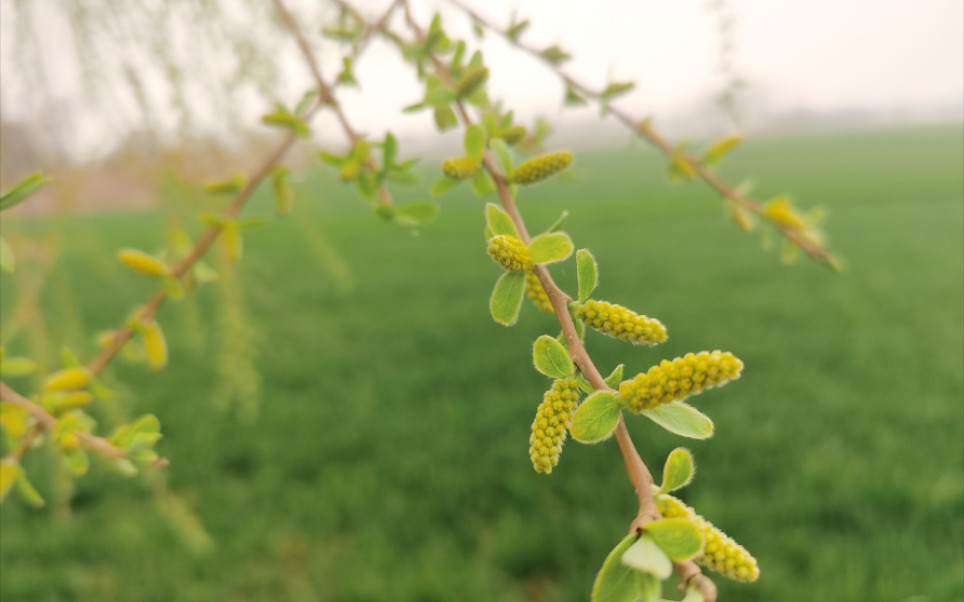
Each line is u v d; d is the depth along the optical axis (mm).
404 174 1009
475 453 4762
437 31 1019
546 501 4180
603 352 6707
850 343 7156
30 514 4207
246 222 937
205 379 6570
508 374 6477
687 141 1255
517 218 700
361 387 6348
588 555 3693
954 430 4762
